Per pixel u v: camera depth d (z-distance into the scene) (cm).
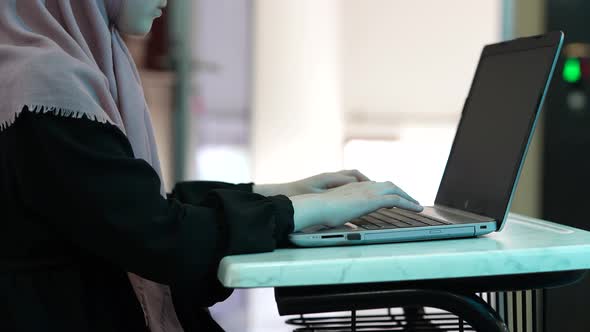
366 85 737
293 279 122
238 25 634
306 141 691
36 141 133
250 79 646
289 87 668
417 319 168
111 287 147
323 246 143
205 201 146
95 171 133
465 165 183
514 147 159
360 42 734
